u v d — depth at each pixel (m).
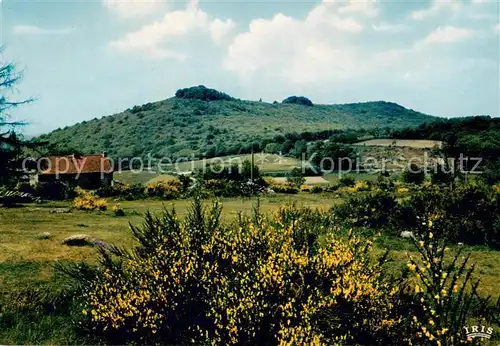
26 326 6.29
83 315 6.30
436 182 52.78
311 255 5.91
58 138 179.62
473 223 14.62
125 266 6.92
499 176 49.47
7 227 17.83
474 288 4.54
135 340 5.64
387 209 17.14
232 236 6.18
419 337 4.81
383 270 6.60
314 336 4.60
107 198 40.41
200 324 5.51
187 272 5.62
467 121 85.81
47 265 10.27
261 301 5.05
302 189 52.84
